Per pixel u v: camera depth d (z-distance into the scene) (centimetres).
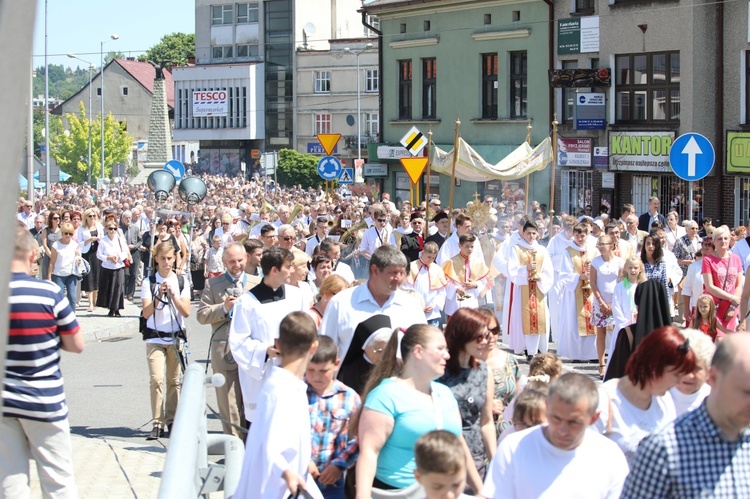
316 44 7744
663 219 2164
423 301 1265
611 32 3212
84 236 2117
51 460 601
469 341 591
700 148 1477
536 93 3584
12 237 176
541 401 566
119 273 2039
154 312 1022
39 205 3272
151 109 9138
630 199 3203
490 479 461
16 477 591
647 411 527
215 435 556
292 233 1098
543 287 1508
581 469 447
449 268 1429
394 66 4191
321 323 750
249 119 7694
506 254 1525
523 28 3600
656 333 516
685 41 2970
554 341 1595
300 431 519
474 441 592
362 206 2728
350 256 1662
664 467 357
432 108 4056
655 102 3112
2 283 173
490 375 607
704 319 1172
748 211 2864
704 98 2944
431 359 519
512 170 1881
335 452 596
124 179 8362
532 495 448
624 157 3169
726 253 1285
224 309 872
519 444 458
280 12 7619
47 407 589
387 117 4247
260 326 771
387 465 518
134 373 1429
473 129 3847
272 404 516
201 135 7981
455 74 3906
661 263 1332
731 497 354
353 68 7225
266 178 6116
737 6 2864
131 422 1116
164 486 322
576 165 3338
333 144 3136
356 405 605
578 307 1509
